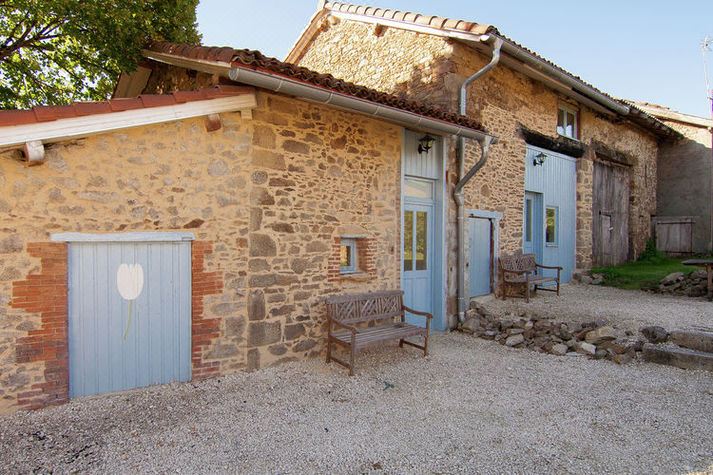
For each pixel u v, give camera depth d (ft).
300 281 16.87
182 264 14.34
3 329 11.46
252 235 15.47
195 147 14.26
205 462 10.06
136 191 13.26
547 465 10.01
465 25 22.27
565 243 35.22
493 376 16.10
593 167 38.04
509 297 27.76
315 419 12.39
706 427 11.86
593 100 33.14
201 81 18.28
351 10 29.30
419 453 10.57
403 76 26.27
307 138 16.97
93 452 10.29
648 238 46.73
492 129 26.30
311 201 17.15
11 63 26.13
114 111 12.16
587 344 18.94
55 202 12.05
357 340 16.42
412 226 22.62
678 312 23.12
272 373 15.60
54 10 21.49
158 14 25.44
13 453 10.03
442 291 23.45
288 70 13.70
